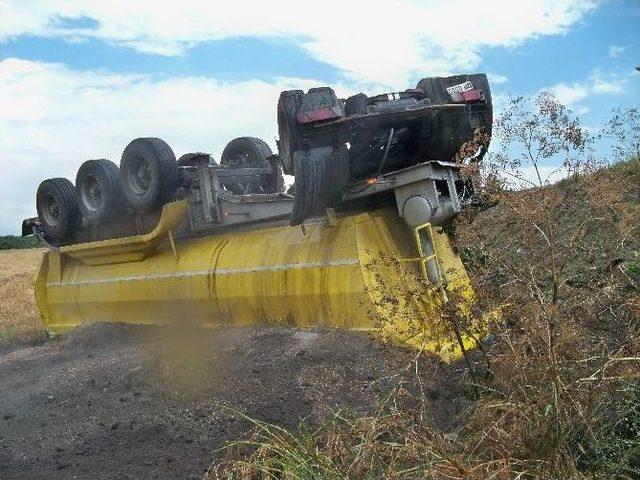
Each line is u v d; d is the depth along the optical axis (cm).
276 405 545
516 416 408
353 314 635
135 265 875
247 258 740
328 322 661
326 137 631
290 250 702
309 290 670
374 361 570
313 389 555
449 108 664
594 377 400
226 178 879
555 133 477
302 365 599
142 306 855
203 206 797
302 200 632
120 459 502
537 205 482
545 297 485
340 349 604
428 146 691
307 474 371
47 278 1023
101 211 882
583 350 454
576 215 707
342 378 561
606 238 673
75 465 501
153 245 842
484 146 695
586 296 577
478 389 490
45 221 998
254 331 704
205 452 498
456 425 468
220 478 428
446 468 362
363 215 664
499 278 561
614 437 387
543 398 406
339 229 670
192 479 454
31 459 522
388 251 658
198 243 816
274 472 401
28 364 830
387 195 690
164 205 805
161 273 827
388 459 395
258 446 454
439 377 539
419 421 442
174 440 525
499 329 485
